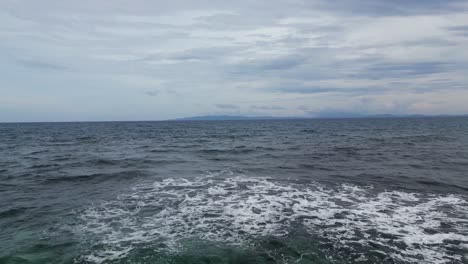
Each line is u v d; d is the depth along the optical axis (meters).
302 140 38.59
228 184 13.35
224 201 10.78
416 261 6.37
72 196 11.55
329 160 20.39
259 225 8.45
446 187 12.60
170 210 9.80
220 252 6.77
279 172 16.14
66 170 16.89
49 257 6.59
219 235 7.75
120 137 47.97
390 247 7.02
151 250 6.88
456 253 6.71
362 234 7.77
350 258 6.51
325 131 61.41
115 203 10.57
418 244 7.17
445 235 7.68
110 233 7.92
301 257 6.55
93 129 81.56
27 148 30.11
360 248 6.97
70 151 27.23
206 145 32.78
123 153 25.33
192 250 6.88
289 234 7.79
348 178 14.45
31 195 11.73
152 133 60.44
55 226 8.43
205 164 18.95
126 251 6.85
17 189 12.67
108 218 9.07
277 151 26.05
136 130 75.00
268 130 69.31
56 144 34.88
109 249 6.96
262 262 6.32
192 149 28.30
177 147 30.59
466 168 16.97
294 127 85.75
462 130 59.25
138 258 6.52
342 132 57.00
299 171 16.41
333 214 9.34
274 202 10.63
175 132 64.38
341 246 7.08
